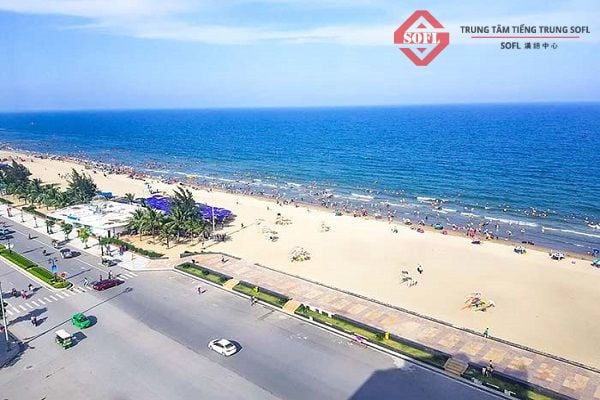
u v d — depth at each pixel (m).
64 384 48.38
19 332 59.31
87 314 64.25
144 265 83.00
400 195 147.88
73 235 100.31
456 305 69.62
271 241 99.94
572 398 45.09
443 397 46.19
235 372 50.44
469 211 128.50
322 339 57.75
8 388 47.75
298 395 46.53
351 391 47.16
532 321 64.88
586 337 60.47
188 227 95.00
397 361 52.75
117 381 48.91
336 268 84.25
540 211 126.44
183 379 49.19
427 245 98.25
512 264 87.12
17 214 119.19
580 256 93.88
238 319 62.81
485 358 53.00
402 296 72.56
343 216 123.12
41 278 75.88
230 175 189.12
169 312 64.75
